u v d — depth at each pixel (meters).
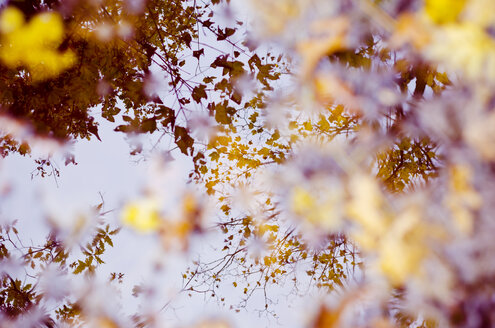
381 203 1.71
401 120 1.75
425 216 1.62
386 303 1.74
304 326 1.71
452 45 1.63
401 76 1.83
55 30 1.92
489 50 1.57
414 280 1.61
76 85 2.03
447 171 1.69
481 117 1.61
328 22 1.73
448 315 1.55
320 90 1.75
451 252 1.57
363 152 1.74
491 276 1.50
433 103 1.71
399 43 1.72
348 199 1.72
